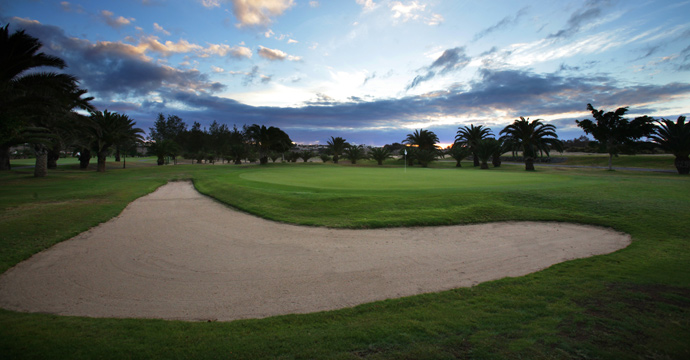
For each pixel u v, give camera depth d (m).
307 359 3.34
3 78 16.95
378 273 6.41
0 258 6.95
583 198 12.77
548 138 37.91
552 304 4.59
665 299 4.68
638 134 34.41
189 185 21.73
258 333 3.98
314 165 50.28
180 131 124.06
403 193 13.73
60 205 12.67
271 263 7.02
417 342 3.64
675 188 15.32
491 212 11.20
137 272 6.51
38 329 4.06
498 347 3.47
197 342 3.74
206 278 6.21
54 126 28.30
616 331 3.76
